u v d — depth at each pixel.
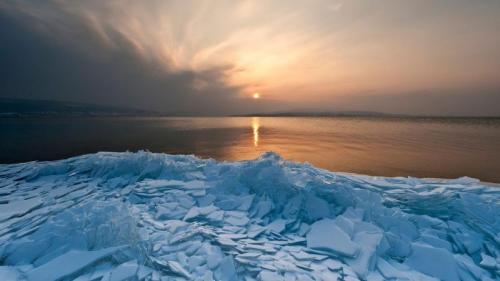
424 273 4.70
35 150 26.44
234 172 8.75
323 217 6.39
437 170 17.30
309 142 36.03
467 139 41.06
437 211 6.68
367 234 5.46
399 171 17.06
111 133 50.22
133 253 4.66
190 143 33.91
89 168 10.01
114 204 5.72
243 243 5.28
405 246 5.28
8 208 6.93
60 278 4.02
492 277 4.59
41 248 4.73
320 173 9.66
